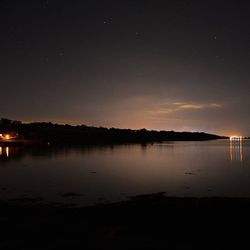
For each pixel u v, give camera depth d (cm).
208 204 1534
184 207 1473
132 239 1022
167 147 12262
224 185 2745
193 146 13925
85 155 7006
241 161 5462
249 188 2583
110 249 930
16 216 1397
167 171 3900
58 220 1280
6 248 949
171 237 1049
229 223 1205
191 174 3566
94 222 1248
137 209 1460
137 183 2894
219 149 10775
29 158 5984
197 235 1072
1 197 2162
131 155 7138
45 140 15800
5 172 3738
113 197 2186
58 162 5178
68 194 2289
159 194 2145
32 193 2338
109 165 4712
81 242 991
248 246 970
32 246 962
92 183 2889
